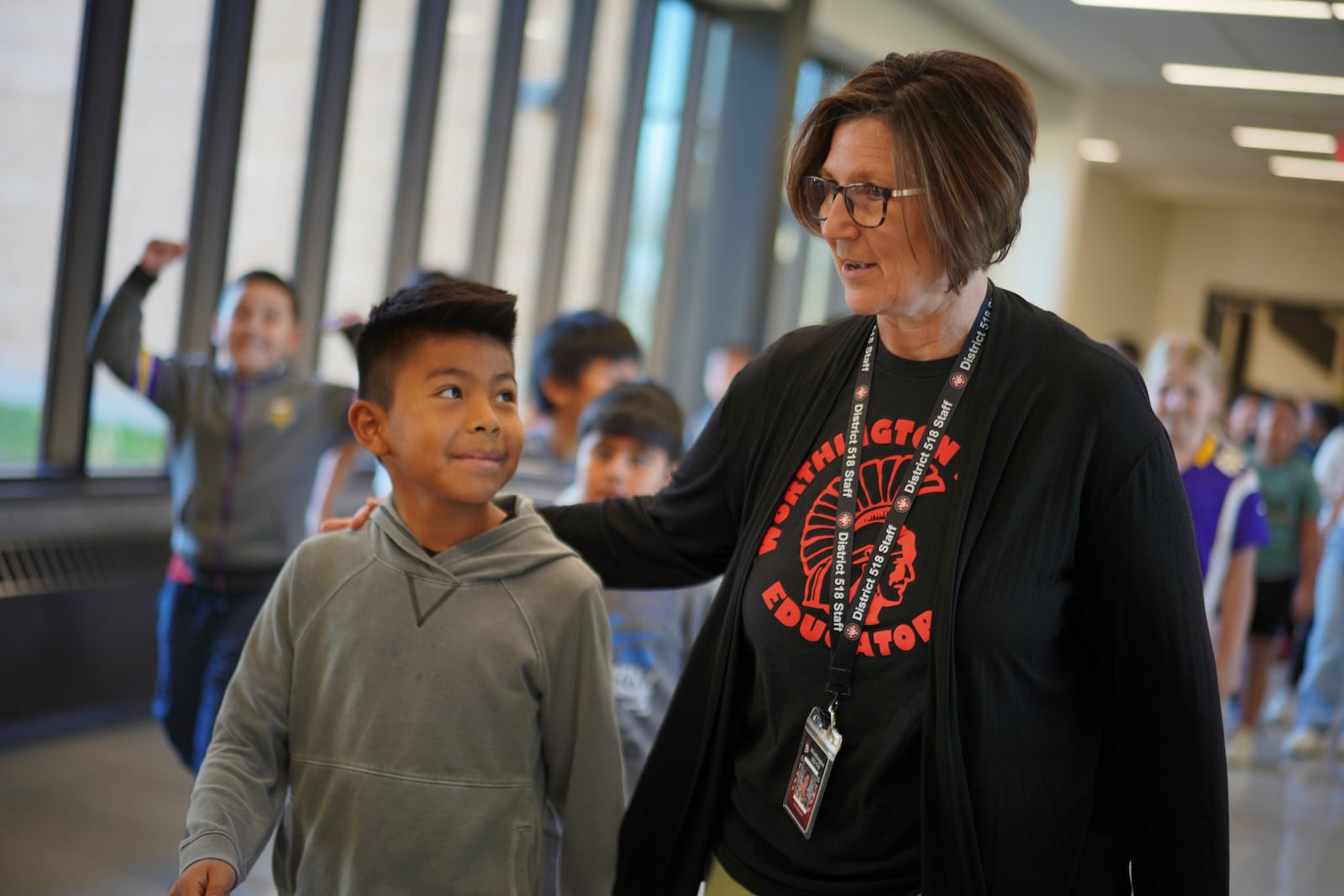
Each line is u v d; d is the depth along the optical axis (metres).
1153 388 3.17
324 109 5.12
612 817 1.49
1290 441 5.79
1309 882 4.05
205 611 3.16
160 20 4.34
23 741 4.03
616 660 2.07
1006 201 1.19
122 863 3.22
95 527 4.38
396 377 1.46
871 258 1.22
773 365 1.46
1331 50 7.90
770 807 1.32
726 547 1.55
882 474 1.29
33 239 4.16
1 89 3.91
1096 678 1.27
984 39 9.02
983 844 1.19
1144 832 1.29
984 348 1.29
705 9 7.39
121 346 3.18
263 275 3.34
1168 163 13.22
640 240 7.33
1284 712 6.44
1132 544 1.20
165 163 4.48
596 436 2.22
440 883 1.40
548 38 6.19
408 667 1.43
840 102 1.25
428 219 5.73
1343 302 15.78
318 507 3.52
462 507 1.49
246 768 1.42
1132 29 8.20
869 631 1.24
